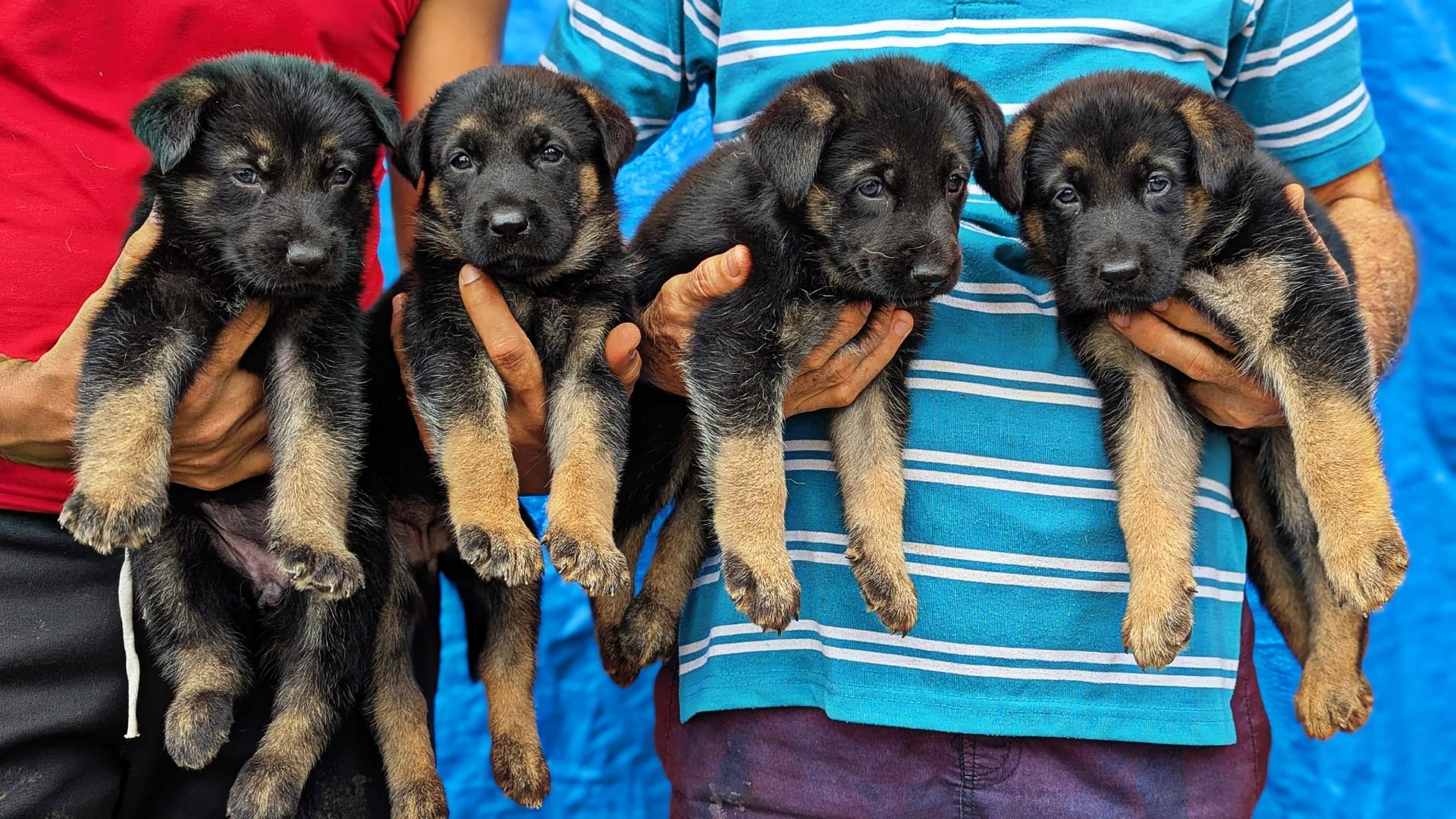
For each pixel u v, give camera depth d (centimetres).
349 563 136
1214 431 148
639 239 154
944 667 137
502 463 138
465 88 147
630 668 148
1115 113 144
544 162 145
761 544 137
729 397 140
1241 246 144
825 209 143
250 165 139
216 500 143
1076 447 142
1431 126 174
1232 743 139
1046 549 139
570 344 144
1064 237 146
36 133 136
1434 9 175
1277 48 151
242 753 141
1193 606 139
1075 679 138
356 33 147
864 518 139
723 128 151
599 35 154
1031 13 147
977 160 146
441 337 141
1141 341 142
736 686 140
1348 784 174
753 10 148
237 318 138
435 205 146
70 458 134
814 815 138
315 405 140
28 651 134
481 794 176
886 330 141
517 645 149
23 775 133
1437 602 174
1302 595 155
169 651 139
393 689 145
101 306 134
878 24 148
